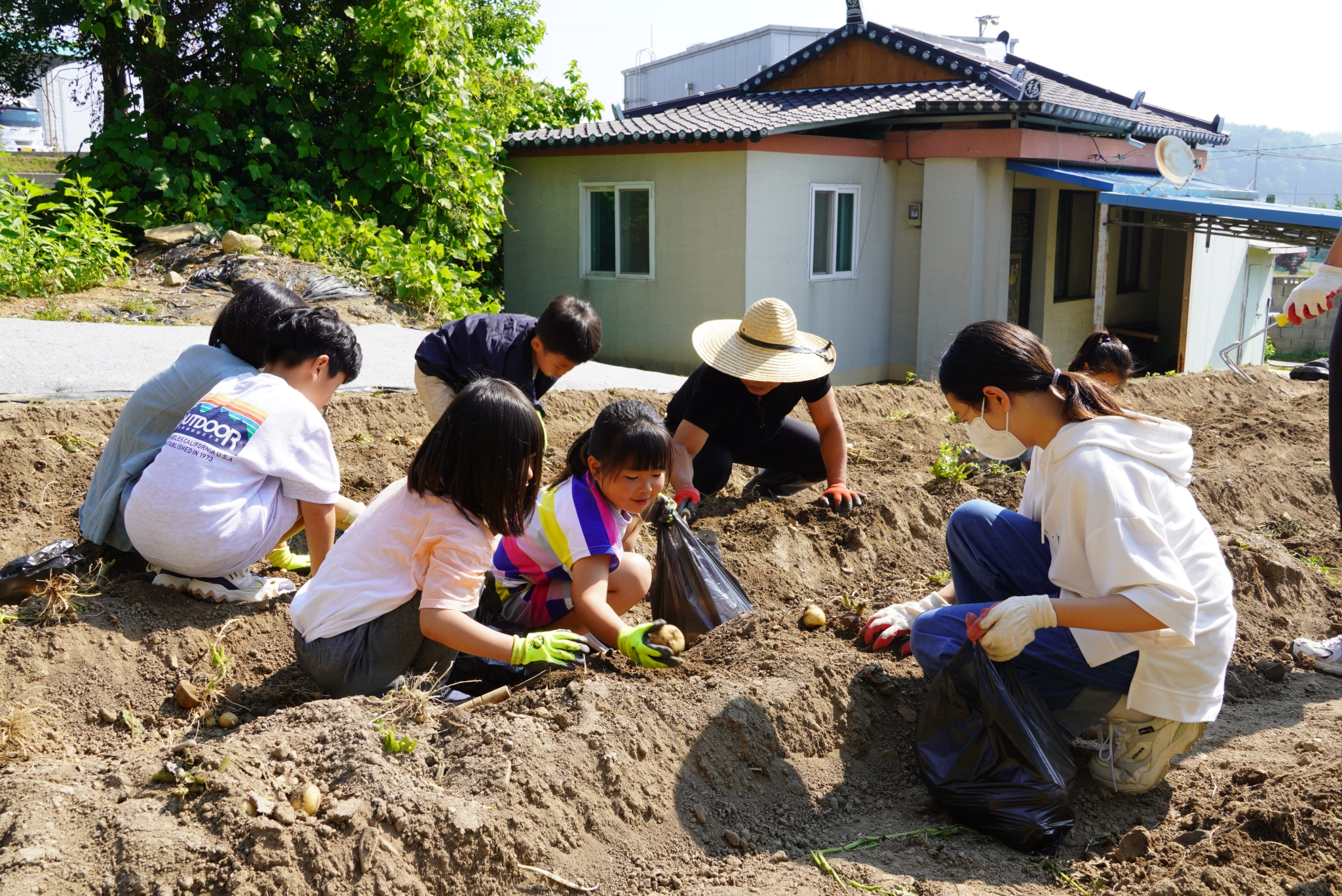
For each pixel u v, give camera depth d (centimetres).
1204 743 341
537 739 270
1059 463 275
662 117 1531
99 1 1184
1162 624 258
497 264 1631
